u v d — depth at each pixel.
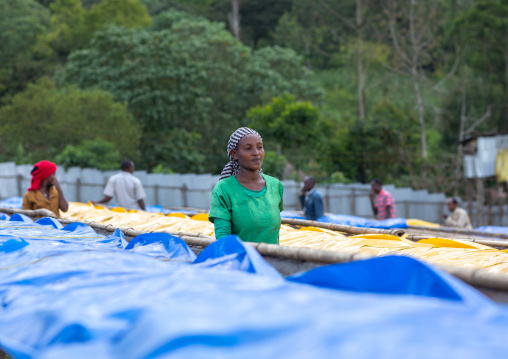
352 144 24.48
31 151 22.77
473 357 0.78
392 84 35.25
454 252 2.79
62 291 1.50
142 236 2.54
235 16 43.56
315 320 0.96
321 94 30.77
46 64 37.25
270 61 30.67
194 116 25.75
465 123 33.53
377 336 0.87
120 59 25.53
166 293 1.25
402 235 3.87
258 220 2.89
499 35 35.34
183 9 47.28
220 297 1.17
